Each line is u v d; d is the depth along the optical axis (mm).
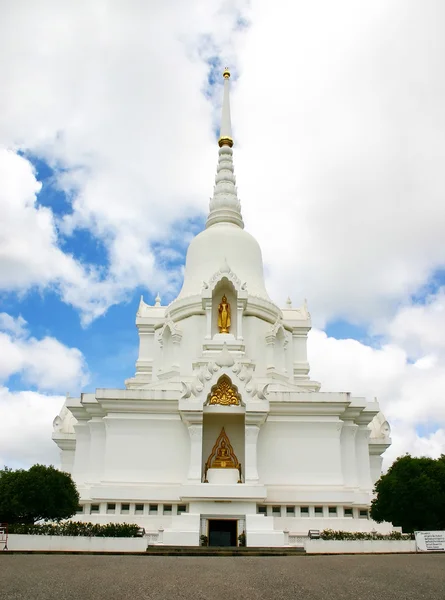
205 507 35000
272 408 40406
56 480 34125
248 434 37594
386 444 52188
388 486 35031
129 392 40250
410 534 32500
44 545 28141
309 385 50906
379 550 29797
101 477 40344
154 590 14336
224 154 61875
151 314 56094
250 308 49438
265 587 15086
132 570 18250
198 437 37531
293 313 56625
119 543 28531
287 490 38250
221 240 53938
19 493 32688
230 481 37125
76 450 42500
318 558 24562
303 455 39688
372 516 36594
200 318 48875
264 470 39188
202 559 23578
